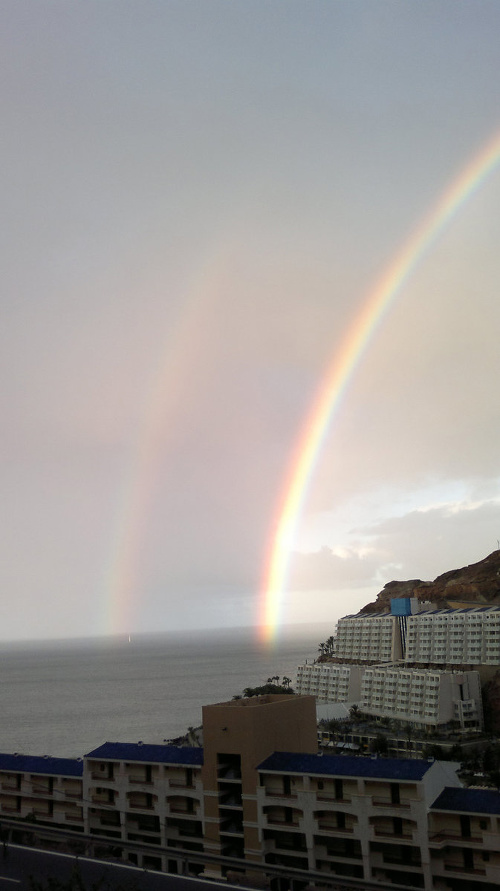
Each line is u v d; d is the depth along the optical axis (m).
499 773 157.00
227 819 89.12
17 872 72.75
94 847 91.19
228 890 65.88
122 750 99.94
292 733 94.38
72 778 100.69
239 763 90.69
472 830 76.38
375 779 80.25
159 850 89.38
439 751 197.62
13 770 105.81
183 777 93.06
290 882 78.75
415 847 78.81
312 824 82.69
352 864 80.75
